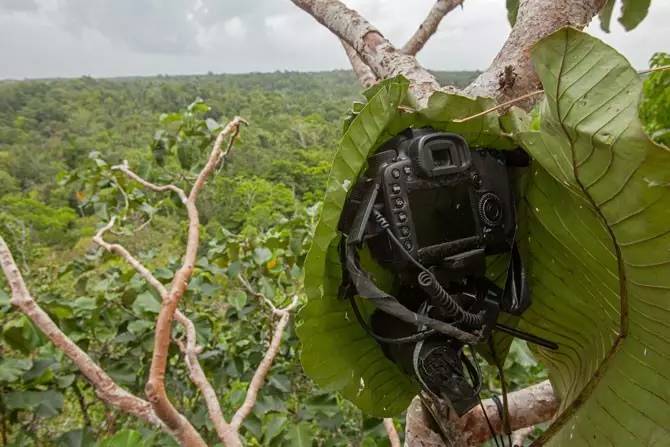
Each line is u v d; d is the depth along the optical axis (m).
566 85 0.73
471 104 0.97
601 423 1.02
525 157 1.02
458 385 1.00
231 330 3.52
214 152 2.16
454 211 0.96
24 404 2.36
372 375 1.17
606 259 0.91
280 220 3.45
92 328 2.81
